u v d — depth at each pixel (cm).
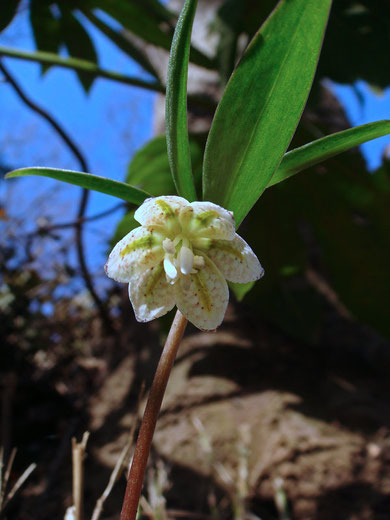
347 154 21
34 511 19
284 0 8
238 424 20
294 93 8
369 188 21
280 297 22
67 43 24
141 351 26
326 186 22
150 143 20
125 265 8
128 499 7
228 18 21
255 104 8
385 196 21
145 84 22
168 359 7
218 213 8
